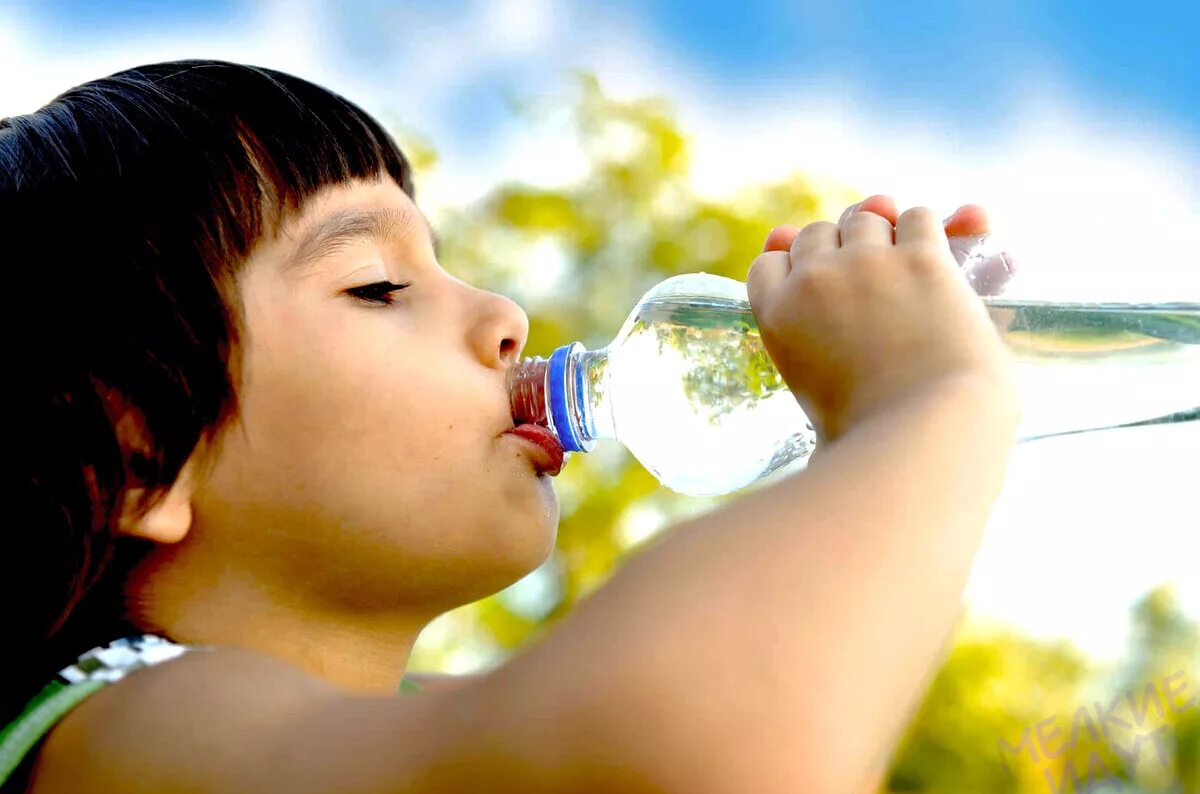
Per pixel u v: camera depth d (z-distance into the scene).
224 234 1.33
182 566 1.30
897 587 0.90
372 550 1.30
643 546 0.97
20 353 1.31
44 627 1.28
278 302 1.33
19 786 1.10
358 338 1.33
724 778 0.83
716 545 0.92
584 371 1.44
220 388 1.30
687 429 1.65
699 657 0.85
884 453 0.97
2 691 1.26
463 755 0.87
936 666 0.96
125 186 1.35
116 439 1.29
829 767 0.83
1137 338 1.69
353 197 1.43
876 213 1.27
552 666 0.88
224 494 1.30
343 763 0.92
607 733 0.84
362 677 1.34
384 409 1.31
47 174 1.38
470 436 1.35
